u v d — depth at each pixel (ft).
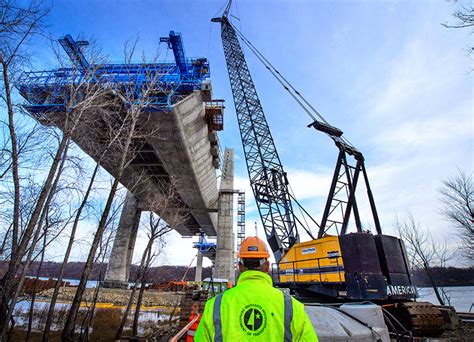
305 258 52.54
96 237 43.04
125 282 163.22
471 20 21.59
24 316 81.71
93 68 49.26
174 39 104.63
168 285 188.34
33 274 87.81
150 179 145.59
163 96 101.71
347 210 57.11
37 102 74.69
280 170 90.99
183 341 36.94
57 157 40.91
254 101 113.19
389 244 43.55
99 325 74.69
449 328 40.78
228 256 174.70
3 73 37.63
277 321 6.54
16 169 38.24
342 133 64.28
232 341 6.18
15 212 37.52
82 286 40.47
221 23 143.43
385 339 17.10
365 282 39.09
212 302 7.37
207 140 146.00
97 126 62.80
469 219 84.89
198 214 205.98
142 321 83.92
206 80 111.14
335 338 15.75
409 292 41.04
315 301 49.44
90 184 54.13
